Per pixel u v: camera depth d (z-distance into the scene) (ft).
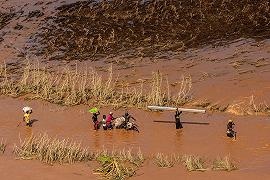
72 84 344.69
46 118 278.46
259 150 206.39
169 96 297.94
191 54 410.52
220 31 462.19
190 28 478.59
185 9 520.01
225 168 177.78
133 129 249.55
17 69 423.64
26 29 530.27
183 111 268.21
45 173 176.86
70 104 303.89
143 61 407.03
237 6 509.35
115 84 346.13
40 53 469.57
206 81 328.29
